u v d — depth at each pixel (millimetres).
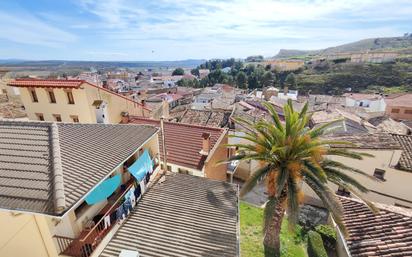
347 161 20453
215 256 10523
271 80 123812
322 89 103438
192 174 18391
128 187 13359
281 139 13125
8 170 8633
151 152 16438
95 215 11594
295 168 12648
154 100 60844
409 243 11445
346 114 38844
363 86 97312
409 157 19703
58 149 9820
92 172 9562
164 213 12844
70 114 24047
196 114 37375
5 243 8820
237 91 93438
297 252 15547
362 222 13523
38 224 8594
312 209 20969
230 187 15609
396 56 117500
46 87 23297
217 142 20312
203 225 12227
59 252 9273
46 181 8227
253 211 19641
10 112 29766
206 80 137500
